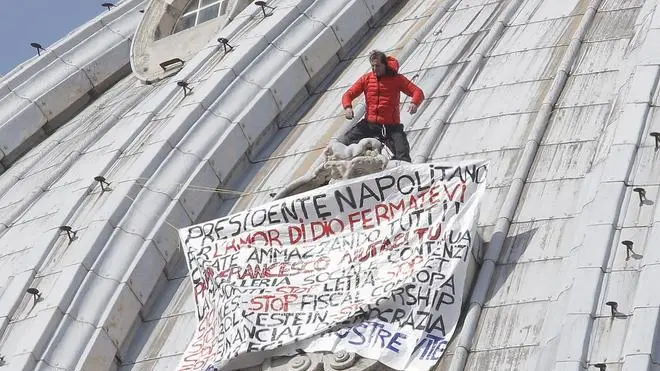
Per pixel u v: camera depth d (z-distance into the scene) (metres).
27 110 88.25
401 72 77.12
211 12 87.06
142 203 72.31
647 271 58.09
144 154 74.31
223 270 64.75
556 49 74.81
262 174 74.44
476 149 70.00
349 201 64.38
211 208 73.38
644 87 65.94
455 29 79.00
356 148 65.06
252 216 65.38
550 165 67.56
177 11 88.00
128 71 90.94
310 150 74.75
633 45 72.12
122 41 91.31
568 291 59.69
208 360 63.03
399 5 83.50
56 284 69.56
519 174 67.19
